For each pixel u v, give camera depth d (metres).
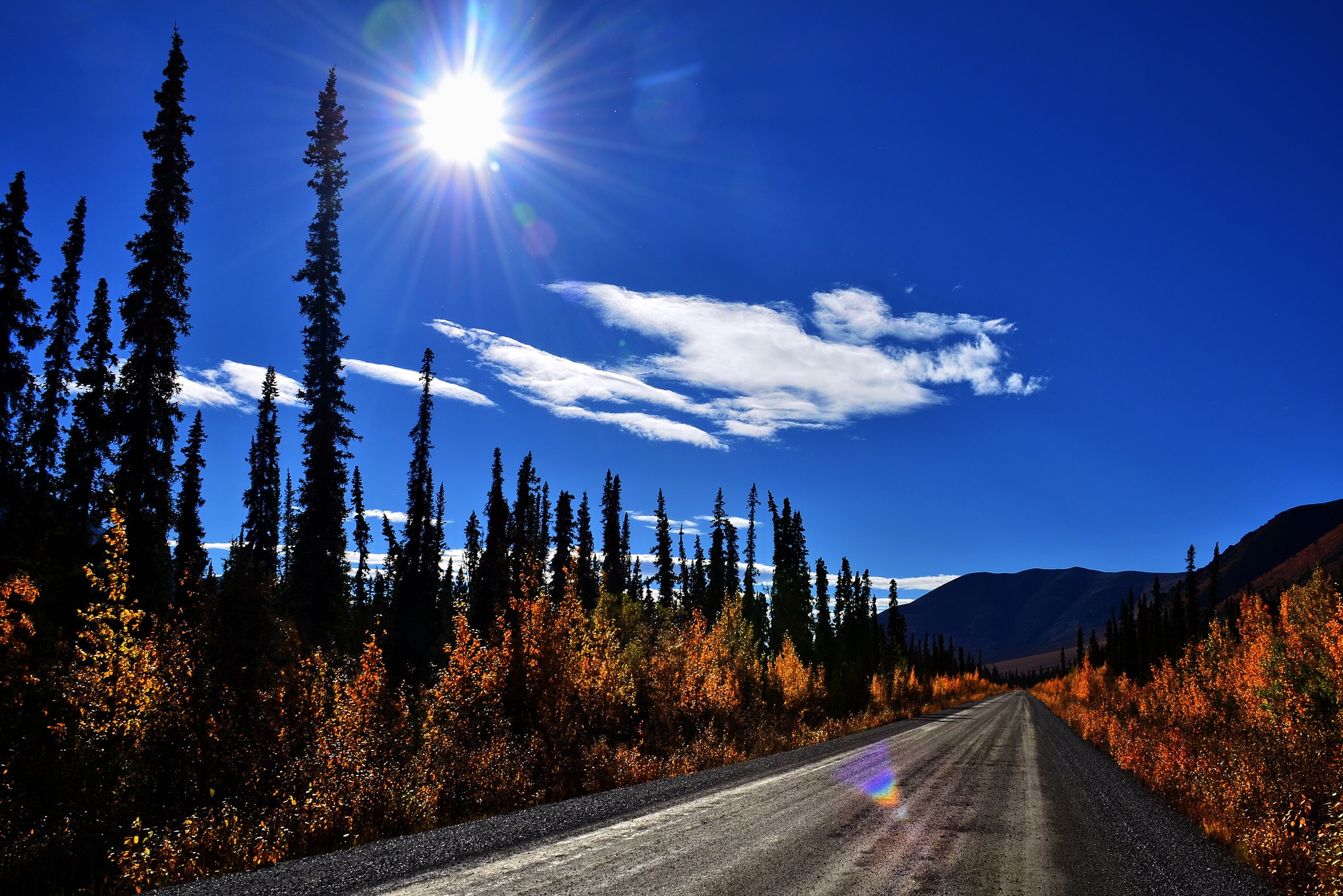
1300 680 18.11
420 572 37.97
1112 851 8.38
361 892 5.91
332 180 28.39
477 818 10.54
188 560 11.62
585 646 18.66
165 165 20.56
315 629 25.61
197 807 9.12
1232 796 11.42
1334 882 7.26
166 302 20.31
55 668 9.98
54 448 20.94
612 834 8.39
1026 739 26.34
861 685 52.66
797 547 64.19
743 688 30.19
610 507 69.06
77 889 7.16
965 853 7.82
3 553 16.52
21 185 19.38
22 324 19.31
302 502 27.12
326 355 27.55
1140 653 87.25
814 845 7.94
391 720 12.59
